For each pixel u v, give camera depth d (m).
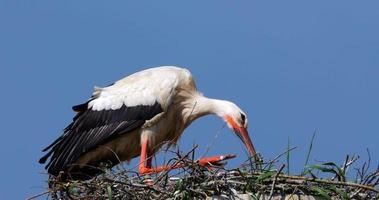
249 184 10.71
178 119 14.41
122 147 14.17
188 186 10.84
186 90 14.43
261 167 11.03
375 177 10.99
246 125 14.53
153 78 14.38
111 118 14.17
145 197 11.01
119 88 14.45
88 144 14.04
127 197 11.11
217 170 10.91
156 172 12.16
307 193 10.73
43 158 14.02
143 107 14.11
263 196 10.70
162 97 14.15
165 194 10.89
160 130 14.14
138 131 14.16
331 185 10.73
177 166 11.20
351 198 10.72
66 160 13.85
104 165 13.41
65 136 14.16
